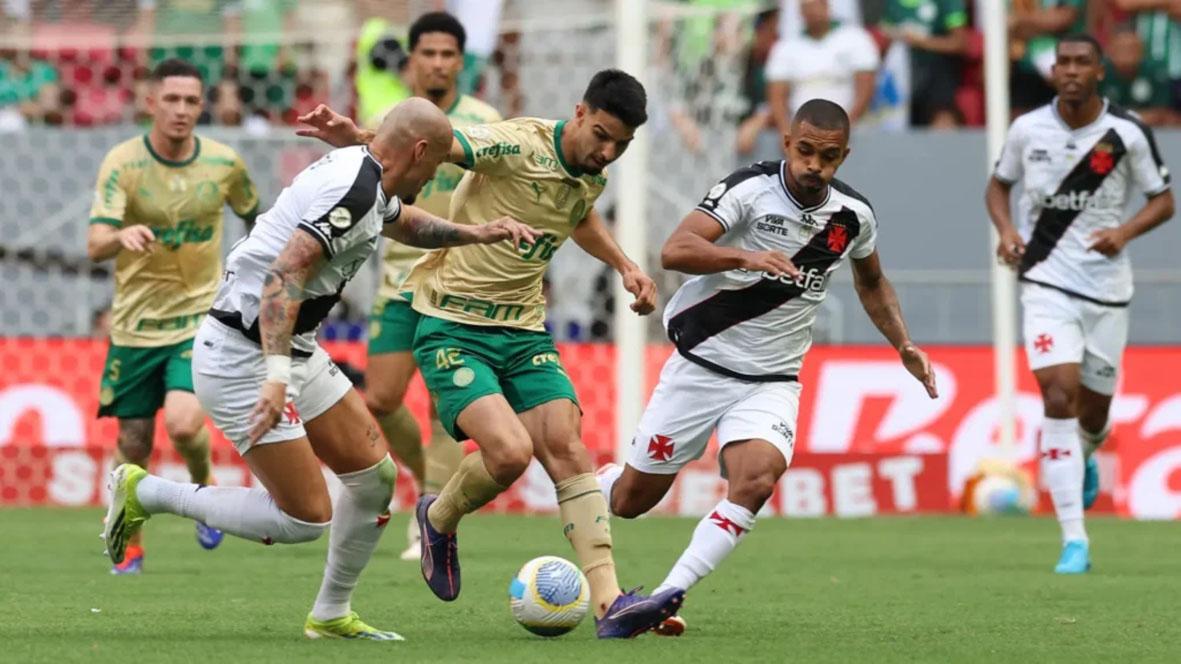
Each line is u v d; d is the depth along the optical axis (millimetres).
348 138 21047
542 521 42562
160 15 52031
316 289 19406
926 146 51125
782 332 22484
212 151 30969
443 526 22906
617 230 44281
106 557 32375
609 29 52844
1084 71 32219
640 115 22484
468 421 22297
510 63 52969
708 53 54031
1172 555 34875
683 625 21406
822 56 53375
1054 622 23312
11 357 46594
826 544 37094
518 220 23016
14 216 49469
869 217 22344
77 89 53781
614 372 47000
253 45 53562
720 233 21734
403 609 24281
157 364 31016
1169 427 46438
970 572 31047
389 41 51375
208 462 31375
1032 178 32875
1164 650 20297
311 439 20234
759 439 21656
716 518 21156
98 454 46125
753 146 53844
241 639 20359
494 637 20875
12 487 46250
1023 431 47188
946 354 47094
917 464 46375
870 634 21719
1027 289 33094
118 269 30844
